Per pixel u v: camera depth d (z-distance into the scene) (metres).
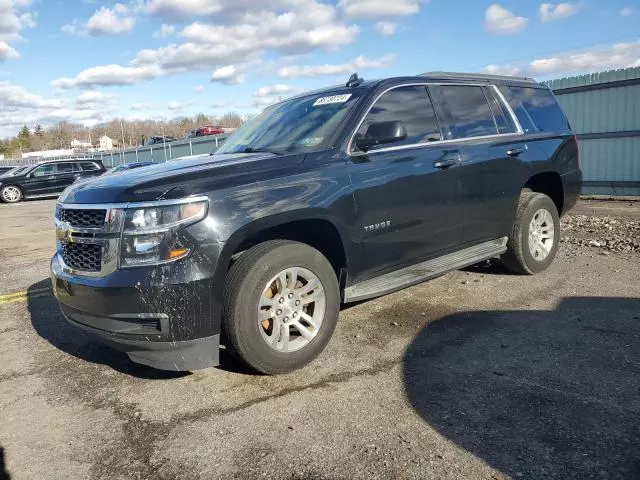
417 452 2.51
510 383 3.16
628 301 4.53
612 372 3.23
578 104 13.95
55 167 23.45
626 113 13.05
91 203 3.19
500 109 5.13
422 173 4.15
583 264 5.91
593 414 2.76
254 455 2.57
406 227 4.07
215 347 3.14
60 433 2.89
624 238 7.33
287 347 3.41
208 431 2.81
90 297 3.11
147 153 41.22
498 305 4.59
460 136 4.63
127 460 2.60
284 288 3.36
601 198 13.02
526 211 5.20
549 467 2.35
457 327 4.12
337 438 2.67
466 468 2.37
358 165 3.79
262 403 3.07
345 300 3.79
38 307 5.35
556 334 3.88
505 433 2.63
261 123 4.73
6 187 22.31
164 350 3.05
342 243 3.67
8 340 4.41
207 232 3.02
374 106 4.08
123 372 3.65
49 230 11.73
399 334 4.04
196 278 2.98
